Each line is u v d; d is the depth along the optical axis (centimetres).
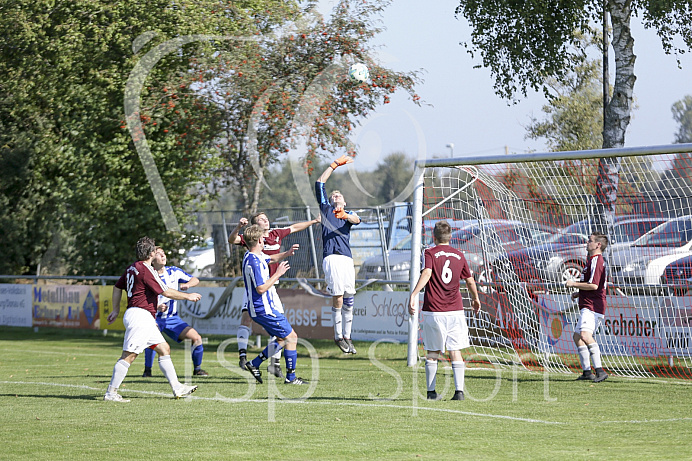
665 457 1141
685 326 2395
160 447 1248
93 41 4066
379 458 1159
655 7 4081
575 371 2409
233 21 3812
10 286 4491
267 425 1452
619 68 3825
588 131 5756
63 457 1173
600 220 2900
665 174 2730
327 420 1510
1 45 4447
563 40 4297
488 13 4247
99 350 3341
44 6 4328
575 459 1134
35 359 2936
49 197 5116
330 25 3638
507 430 1396
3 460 1153
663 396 1861
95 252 4722
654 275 2895
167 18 3850
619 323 2527
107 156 4156
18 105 4797
